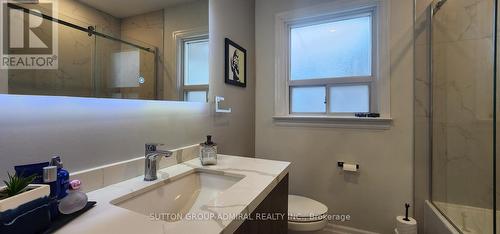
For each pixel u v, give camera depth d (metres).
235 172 0.99
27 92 0.61
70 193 0.59
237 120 1.77
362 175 1.74
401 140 1.63
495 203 1.26
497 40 1.29
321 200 1.87
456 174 1.45
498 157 1.30
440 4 1.49
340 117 1.78
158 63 1.05
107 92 0.82
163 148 1.07
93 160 0.78
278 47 1.99
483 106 1.34
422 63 1.56
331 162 1.83
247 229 0.67
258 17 2.07
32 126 0.62
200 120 1.33
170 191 0.92
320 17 1.89
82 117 0.74
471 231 1.24
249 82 1.97
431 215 1.48
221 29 1.52
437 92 1.53
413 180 1.61
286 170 1.09
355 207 1.76
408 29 1.59
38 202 0.48
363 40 1.80
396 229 1.56
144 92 0.98
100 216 0.58
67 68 0.70
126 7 0.90
